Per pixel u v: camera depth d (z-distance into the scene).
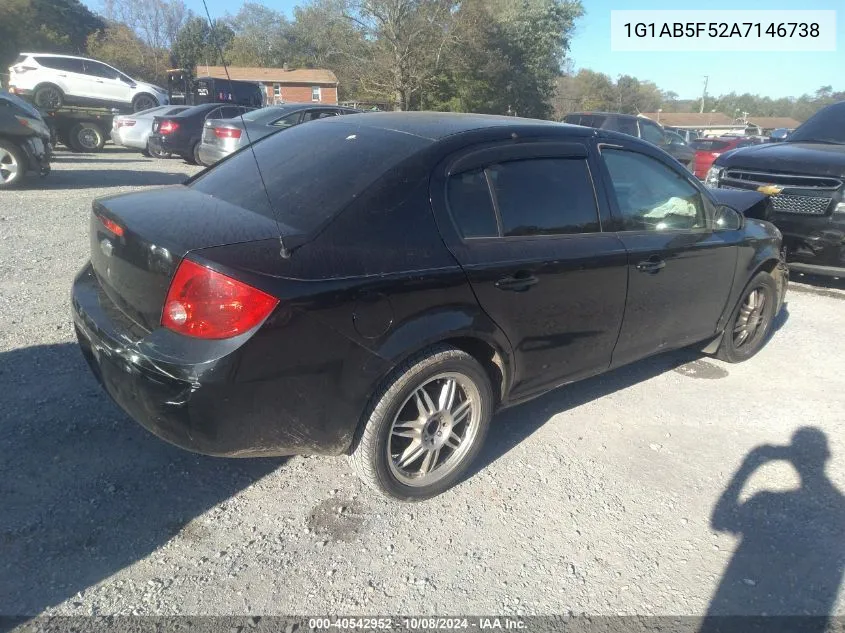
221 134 11.91
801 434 3.87
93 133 17.59
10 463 3.01
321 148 3.14
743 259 4.37
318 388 2.49
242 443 2.46
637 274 3.56
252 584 2.46
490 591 2.52
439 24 33.56
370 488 3.02
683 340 4.19
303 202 2.72
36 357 4.03
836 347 5.29
